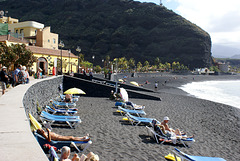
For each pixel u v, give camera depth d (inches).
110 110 571.2
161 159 262.4
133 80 2495.1
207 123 538.6
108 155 258.1
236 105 1239.5
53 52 1496.1
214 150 335.3
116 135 346.9
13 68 1005.8
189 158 220.4
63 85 884.0
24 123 139.3
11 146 95.0
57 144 225.9
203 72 6235.2
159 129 327.6
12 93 293.0
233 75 7190.0
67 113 440.5
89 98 812.0
